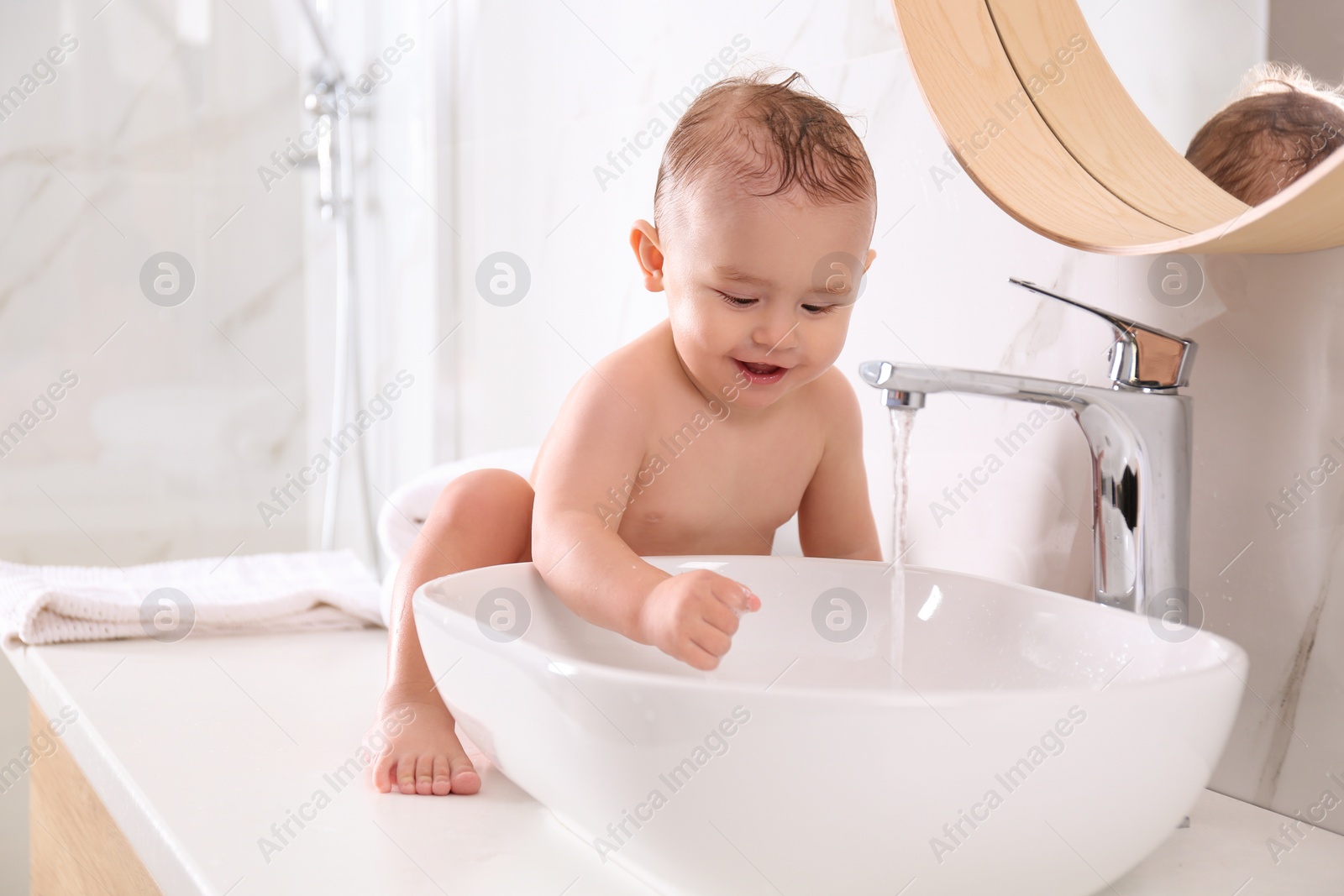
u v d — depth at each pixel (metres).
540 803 0.58
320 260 2.03
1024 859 0.41
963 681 0.64
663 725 0.41
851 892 0.42
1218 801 0.60
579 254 1.26
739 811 0.41
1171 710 0.42
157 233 1.94
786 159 0.65
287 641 1.01
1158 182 0.63
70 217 1.89
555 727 0.46
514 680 0.48
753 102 0.68
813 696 0.39
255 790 0.61
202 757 0.66
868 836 0.40
